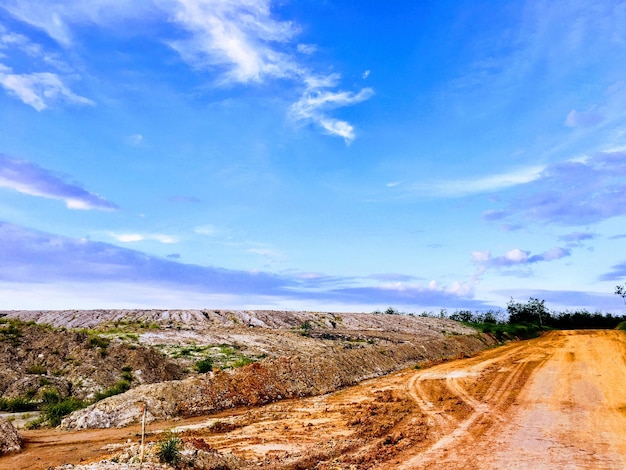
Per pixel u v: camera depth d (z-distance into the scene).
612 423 15.73
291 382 25.78
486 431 15.16
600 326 80.25
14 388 21.45
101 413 17.97
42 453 13.48
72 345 27.22
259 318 57.03
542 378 25.64
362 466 11.66
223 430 16.50
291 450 13.29
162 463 10.23
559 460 11.86
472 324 72.62
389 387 25.53
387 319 65.56
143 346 31.02
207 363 28.97
